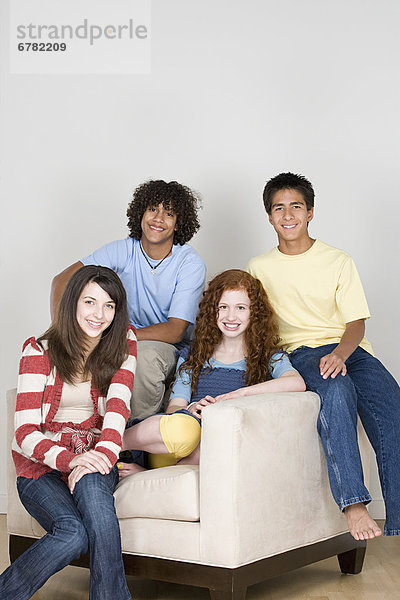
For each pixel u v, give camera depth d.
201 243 3.49
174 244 3.06
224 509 2.16
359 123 3.43
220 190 3.47
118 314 2.38
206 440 2.20
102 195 3.50
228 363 2.70
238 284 2.67
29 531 2.52
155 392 2.72
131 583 2.64
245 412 2.18
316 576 2.66
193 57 3.47
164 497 2.26
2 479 3.54
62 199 3.51
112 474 2.33
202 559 2.19
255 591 2.51
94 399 2.37
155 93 3.48
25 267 3.53
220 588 2.17
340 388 2.47
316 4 3.44
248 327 2.68
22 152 3.51
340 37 3.43
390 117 3.42
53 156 3.51
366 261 3.44
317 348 2.72
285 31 3.45
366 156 3.43
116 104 3.49
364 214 3.43
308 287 2.78
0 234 3.53
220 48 3.47
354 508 2.39
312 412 2.43
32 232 3.52
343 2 3.43
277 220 2.81
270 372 2.66
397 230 3.43
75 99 3.50
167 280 3.01
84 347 2.35
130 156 3.49
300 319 2.79
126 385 2.38
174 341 2.92
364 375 2.64
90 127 3.50
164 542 2.26
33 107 3.51
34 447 2.21
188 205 3.03
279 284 2.82
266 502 2.25
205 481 2.20
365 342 2.87
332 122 3.44
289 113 3.45
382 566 2.76
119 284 2.38
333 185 3.44
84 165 3.50
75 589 2.54
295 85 3.45
